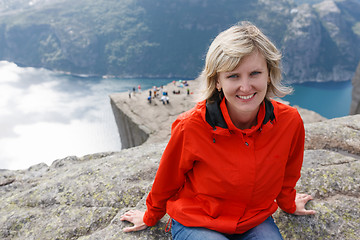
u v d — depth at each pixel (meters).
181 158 1.48
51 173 3.53
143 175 2.94
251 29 1.14
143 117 37.81
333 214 2.23
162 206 1.82
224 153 1.37
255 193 1.46
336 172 2.66
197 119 1.36
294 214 2.26
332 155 2.96
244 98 1.23
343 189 2.49
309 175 2.68
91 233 2.37
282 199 1.85
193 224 1.56
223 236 1.52
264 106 1.36
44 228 2.43
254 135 1.38
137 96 44.09
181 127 1.40
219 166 1.39
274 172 1.45
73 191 2.80
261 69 1.17
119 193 2.70
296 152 1.62
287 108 1.43
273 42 1.17
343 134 3.41
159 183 1.64
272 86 1.32
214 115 1.30
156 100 42.22
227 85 1.21
